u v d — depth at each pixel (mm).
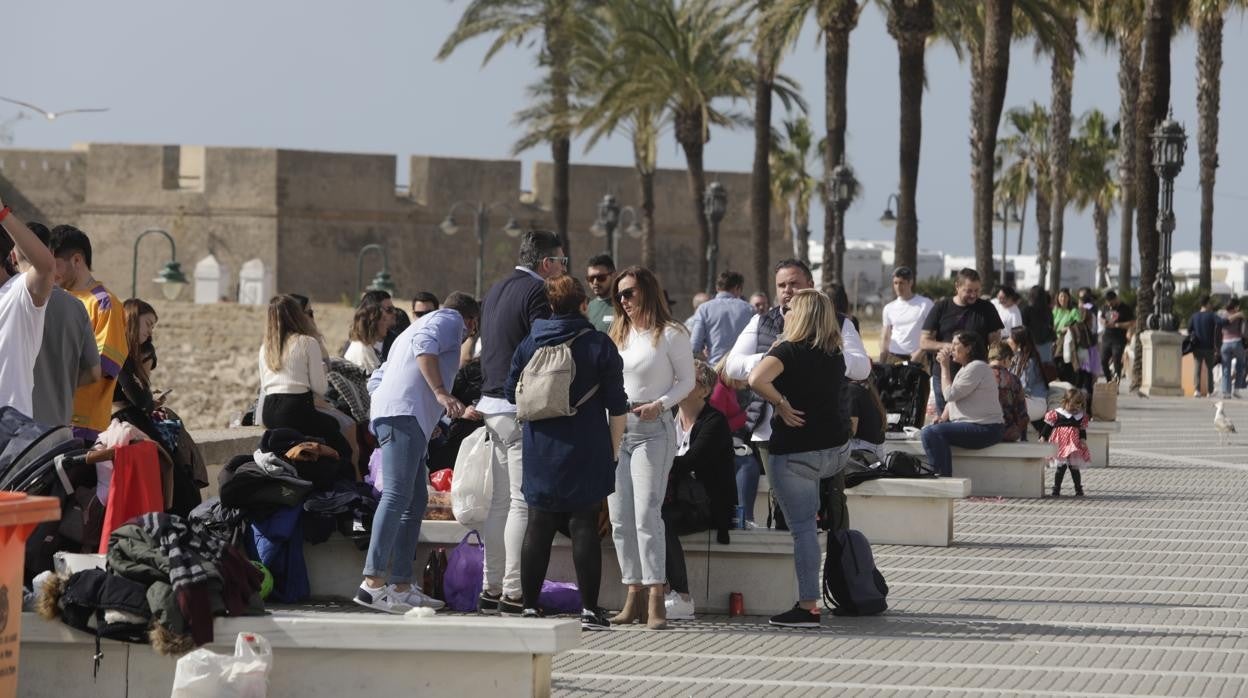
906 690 15766
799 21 72750
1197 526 28609
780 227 138500
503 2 98688
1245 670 16938
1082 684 16156
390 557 19156
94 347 16672
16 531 12578
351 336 27609
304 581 19703
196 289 122188
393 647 14289
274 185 121750
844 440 19234
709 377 20188
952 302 33344
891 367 32781
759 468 23016
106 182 123125
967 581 22828
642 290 18766
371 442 22141
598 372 18078
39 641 14688
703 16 90875
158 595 14359
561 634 14242
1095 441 39031
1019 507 31219
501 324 19078
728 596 20312
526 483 18297
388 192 124625
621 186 130625
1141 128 71438
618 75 93875
